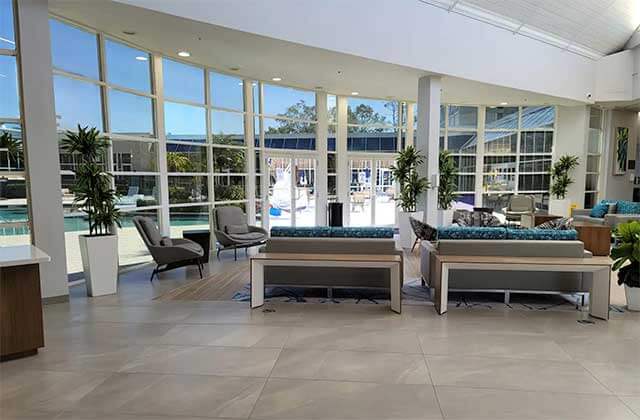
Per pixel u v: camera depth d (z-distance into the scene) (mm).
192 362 3094
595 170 12359
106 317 4086
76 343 3443
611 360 3131
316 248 4734
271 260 4309
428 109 7625
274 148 9148
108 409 2473
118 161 6109
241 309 4344
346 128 10203
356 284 4785
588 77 10258
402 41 6816
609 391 2680
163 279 5621
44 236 4410
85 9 4676
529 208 10500
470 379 2832
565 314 4211
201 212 7703
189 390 2691
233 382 2795
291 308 4387
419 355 3213
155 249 5617
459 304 4535
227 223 7352
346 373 2920
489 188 11961
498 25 8125
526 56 8734
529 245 4461
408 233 7820
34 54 4250
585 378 2850
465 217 7719
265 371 2949
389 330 3744
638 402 2553
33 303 3178
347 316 4129
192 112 7453
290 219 9625
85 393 2652
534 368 2996
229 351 3289
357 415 2408
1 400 2570
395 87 8883
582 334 3658
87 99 5602
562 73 9602
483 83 8102
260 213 9031
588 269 4062
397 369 2979
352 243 4688
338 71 7438
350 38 6250
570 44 9578
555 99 10102
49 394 2643
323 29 5980
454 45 7477
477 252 4500
